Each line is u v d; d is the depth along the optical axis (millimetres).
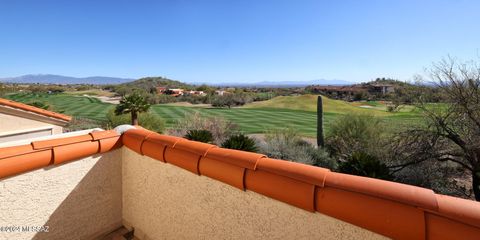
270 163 1312
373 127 11188
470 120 6996
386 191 956
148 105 18812
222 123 14422
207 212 1644
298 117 28891
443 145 7746
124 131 2307
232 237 1517
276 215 1288
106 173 2209
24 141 1822
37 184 1767
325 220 1122
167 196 1921
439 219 829
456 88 7215
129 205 2311
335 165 9945
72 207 1992
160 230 2027
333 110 35500
